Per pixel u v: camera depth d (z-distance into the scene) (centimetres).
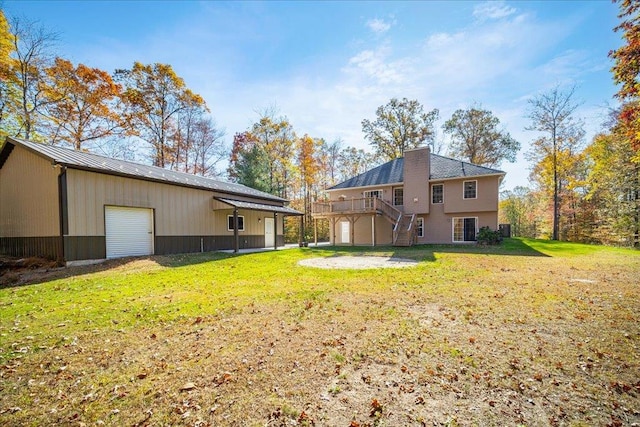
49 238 1032
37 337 425
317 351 367
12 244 1157
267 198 2067
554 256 1302
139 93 2414
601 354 346
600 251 1484
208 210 1617
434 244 1970
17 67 1716
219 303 590
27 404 271
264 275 896
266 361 344
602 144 2167
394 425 234
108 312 538
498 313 502
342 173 3984
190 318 502
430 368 322
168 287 739
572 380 294
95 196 1091
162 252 1348
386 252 1535
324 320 479
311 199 3722
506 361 334
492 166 3259
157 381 306
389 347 374
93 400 276
